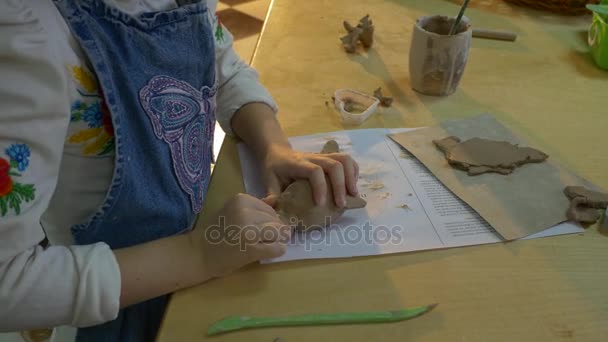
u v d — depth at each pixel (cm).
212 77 51
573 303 36
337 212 43
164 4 49
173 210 46
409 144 53
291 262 39
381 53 72
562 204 44
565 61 70
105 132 41
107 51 39
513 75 67
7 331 36
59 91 35
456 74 60
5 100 33
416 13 83
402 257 40
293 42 74
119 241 45
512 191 46
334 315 35
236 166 51
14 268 34
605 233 42
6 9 33
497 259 39
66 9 37
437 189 47
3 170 33
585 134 55
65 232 45
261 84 60
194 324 34
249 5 183
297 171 45
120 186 41
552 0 81
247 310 35
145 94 42
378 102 60
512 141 53
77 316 36
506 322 35
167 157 45
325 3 85
